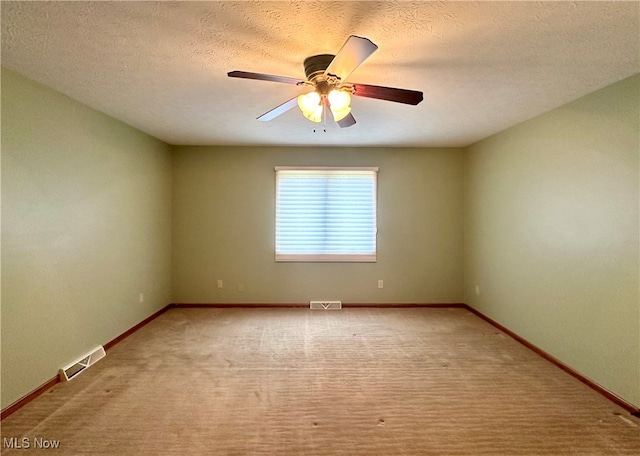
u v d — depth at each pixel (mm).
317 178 4590
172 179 4531
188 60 1970
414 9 1463
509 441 1873
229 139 4137
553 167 2893
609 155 2336
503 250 3672
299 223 4598
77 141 2729
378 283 4641
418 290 4676
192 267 4574
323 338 3463
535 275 3133
